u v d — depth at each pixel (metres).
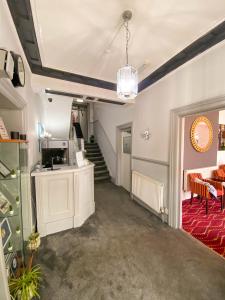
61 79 2.91
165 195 2.91
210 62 2.05
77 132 7.58
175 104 2.63
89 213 3.13
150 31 1.76
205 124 3.90
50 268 1.85
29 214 2.13
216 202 3.79
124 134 4.92
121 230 2.66
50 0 1.37
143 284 1.64
